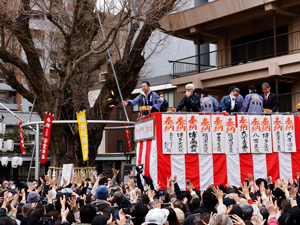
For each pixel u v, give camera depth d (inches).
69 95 887.1
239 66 856.9
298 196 255.9
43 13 776.9
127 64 873.5
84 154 678.5
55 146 855.7
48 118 689.6
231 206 230.8
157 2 766.5
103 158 1291.8
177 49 1286.9
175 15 945.5
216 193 262.8
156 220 206.1
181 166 478.6
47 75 1040.2
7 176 1149.7
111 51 927.0
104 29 881.5
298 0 778.2
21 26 829.8
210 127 493.0
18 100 1599.4
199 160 486.6
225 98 553.6
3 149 922.1
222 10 875.4
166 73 1332.4
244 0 836.0
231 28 965.2
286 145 520.1
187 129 485.1
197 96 553.6
